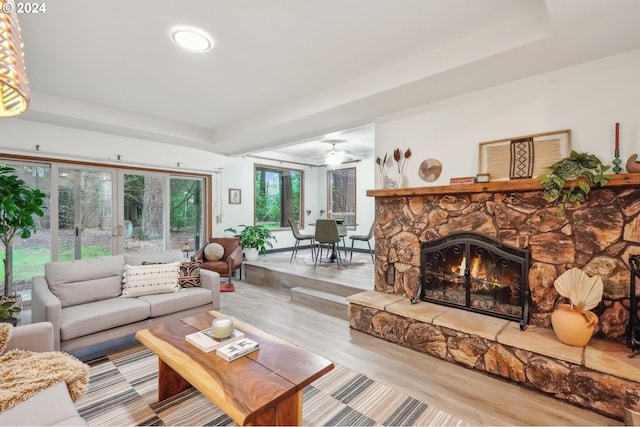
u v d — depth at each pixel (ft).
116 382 7.55
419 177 10.61
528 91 8.49
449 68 7.92
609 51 7.14
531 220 8.46
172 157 17.58
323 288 14.16
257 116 13.44
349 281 14.07
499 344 7.72
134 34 7.36
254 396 4.70
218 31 7.25
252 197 22.29
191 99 11.60
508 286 8.89
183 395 7.05
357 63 8.87
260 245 20.30
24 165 13.26
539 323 8.34
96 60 8.60
